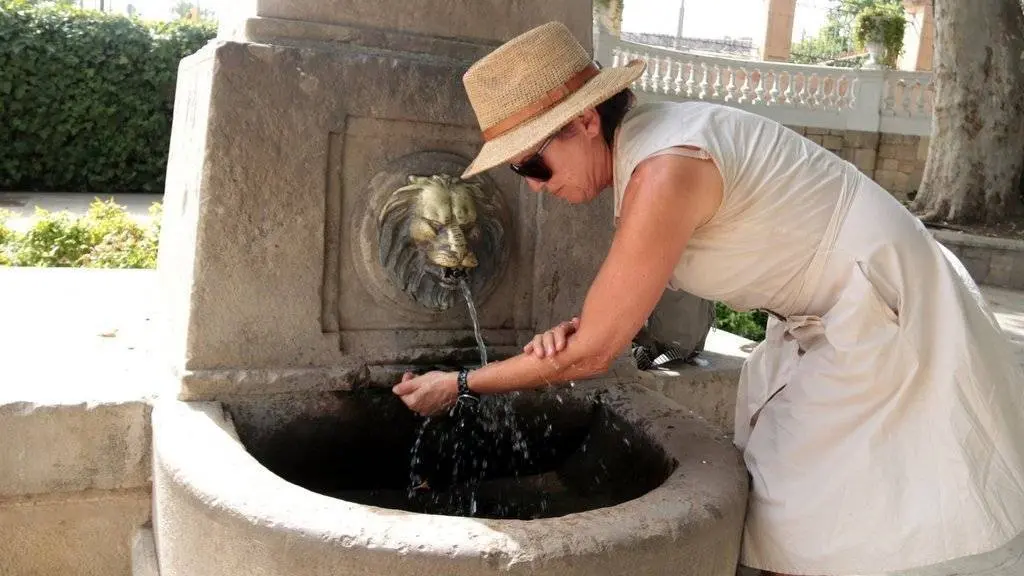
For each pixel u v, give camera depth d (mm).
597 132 1570
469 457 2191
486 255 2145
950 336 1592
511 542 1310
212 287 1903
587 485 2162
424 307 2141
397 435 2111
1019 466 1578
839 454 1622
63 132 11141
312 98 1938
